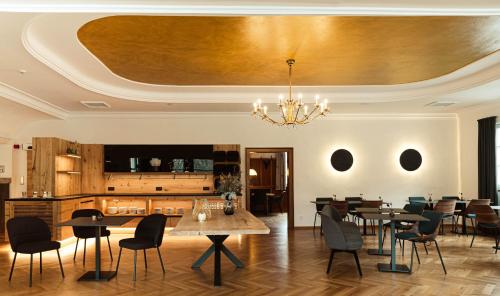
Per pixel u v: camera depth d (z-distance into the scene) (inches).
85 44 212.7
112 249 292.0
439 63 255.3
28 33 190.5
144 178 395.5
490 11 156.6
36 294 185.8
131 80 295.7
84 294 185.5
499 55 238.4
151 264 243.9
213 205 271.3
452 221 390.0
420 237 219.9
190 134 401.4
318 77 290.5
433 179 415.5
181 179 397.1
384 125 416.2
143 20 178.9
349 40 210.5
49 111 357.7
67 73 251.6
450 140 418.6
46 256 267.1
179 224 189.5
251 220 205.0
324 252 278.7
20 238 212.4
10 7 146.3
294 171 407.2
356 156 413.4
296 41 211.6
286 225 427.2
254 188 592.4
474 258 256.5
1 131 362.0
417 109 391.9
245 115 404.5
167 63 251.4
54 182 329.1
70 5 149.2
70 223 205.8
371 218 223.0
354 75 285.6
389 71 274.7
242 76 286.2
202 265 241.3
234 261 238.4
